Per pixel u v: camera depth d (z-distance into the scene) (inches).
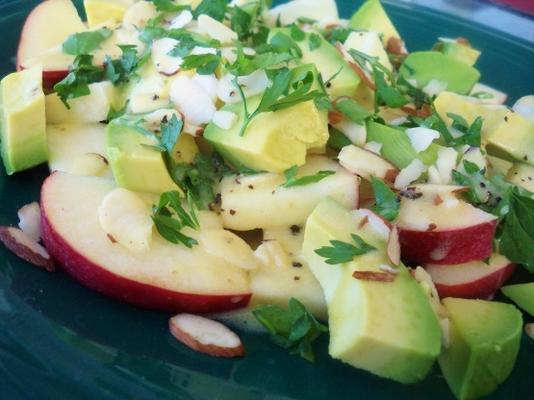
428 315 5.8
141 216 6.5
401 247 6.8
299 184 6.9
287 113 6.8
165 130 6.9
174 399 5.6
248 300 6.5
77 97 7.9
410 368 5.7
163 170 6.7
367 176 7.2
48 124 7.9
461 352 5.9
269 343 6.2
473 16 11.9
